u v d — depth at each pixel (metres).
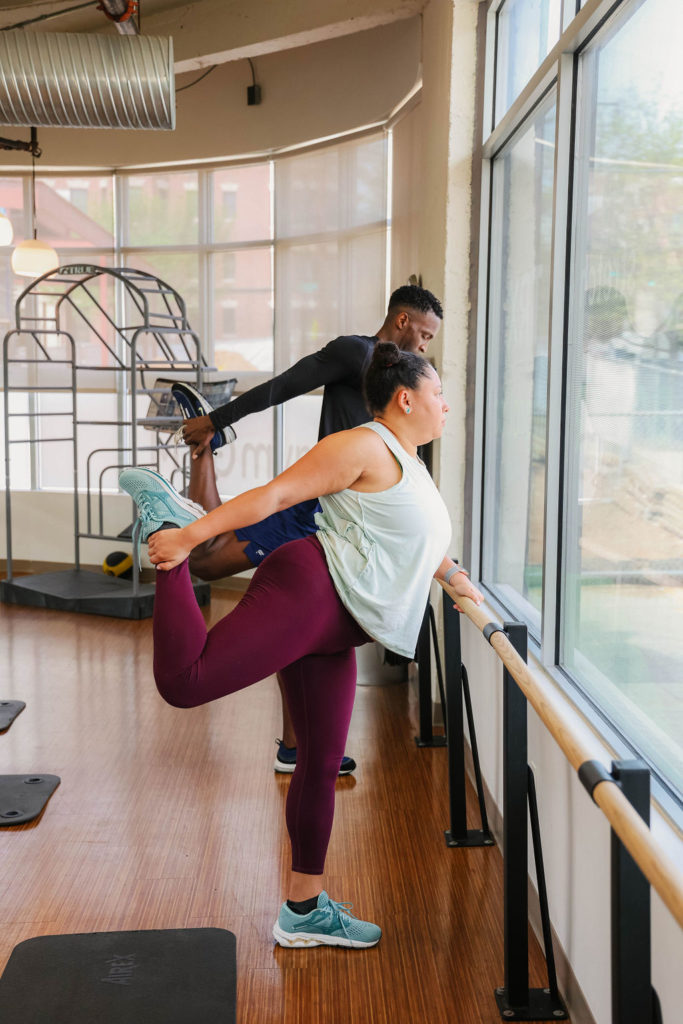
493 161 3.53
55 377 7.17
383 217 5.47
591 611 2.32
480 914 2.42
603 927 1.76
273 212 6.43
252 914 2.40
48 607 6.03
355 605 2.00
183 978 2.10
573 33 2.29
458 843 2.80
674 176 1.78
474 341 3.64
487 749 3.00
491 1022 1.98
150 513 1.91
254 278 6.60
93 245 7.04
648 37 1.93
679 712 1.71
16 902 2.45
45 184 7.05
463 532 3.74
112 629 5.53
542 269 2.85
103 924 2.34
